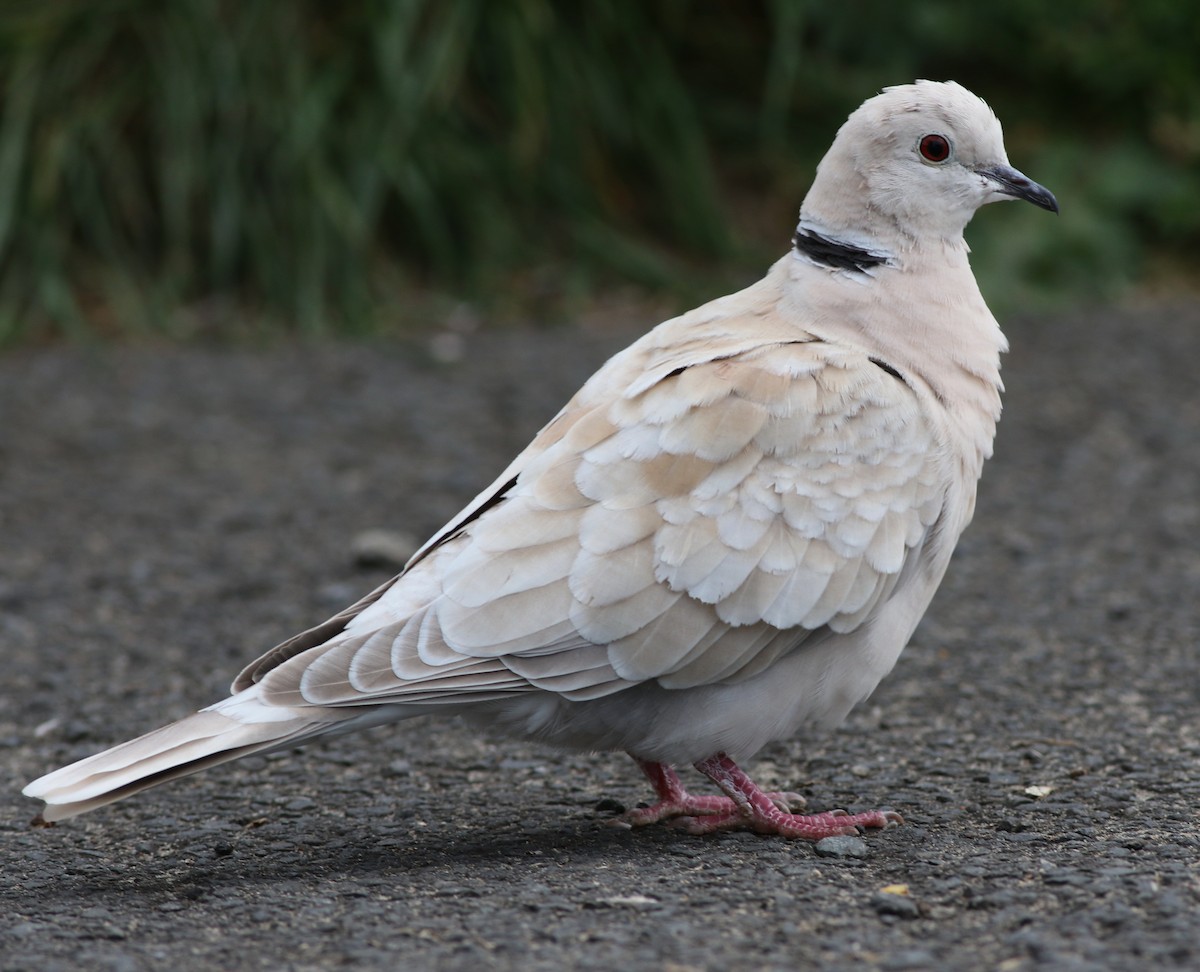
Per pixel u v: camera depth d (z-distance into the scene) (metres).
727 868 7.05
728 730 7.45
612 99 20.00
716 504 7.21
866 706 9.66
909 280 7.93
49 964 6.12
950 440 7.68
